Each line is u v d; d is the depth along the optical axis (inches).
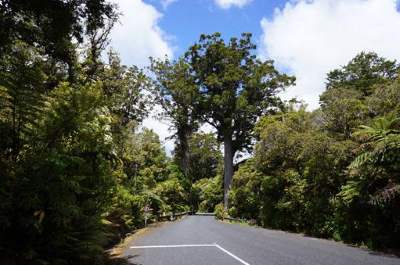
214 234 700.0
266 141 872.3
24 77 296.8
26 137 303.3
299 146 794.2
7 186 265.7
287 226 833.5
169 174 1843.0
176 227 909.8
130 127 892.6
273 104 1743.4
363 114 624.1
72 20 308.5
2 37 285.9
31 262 265.3
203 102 1728.6
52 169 275.0
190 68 1883.6
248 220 1129.4
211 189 2529.5
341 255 421.7
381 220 486.9
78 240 308.0
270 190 914.1
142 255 430.9
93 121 354.0
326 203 636.1
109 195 389.7
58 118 304.2
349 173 534.9
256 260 389.4
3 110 307.1
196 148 2783.0
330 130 669.9
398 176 456.1
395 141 441.1
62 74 539.8
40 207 268.7
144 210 948.0
